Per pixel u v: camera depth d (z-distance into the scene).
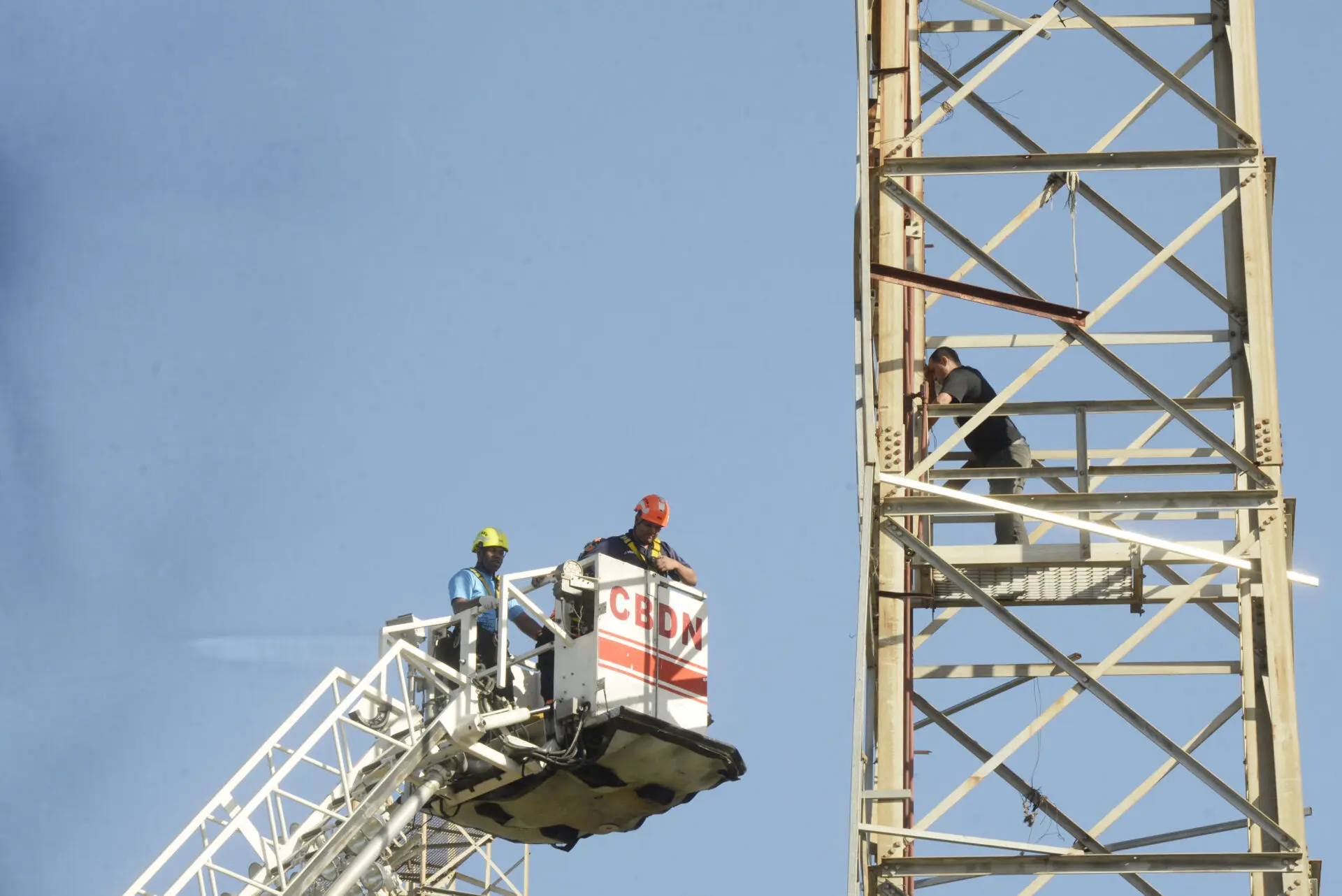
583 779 40.44
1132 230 39.75
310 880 39.69
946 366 40.09
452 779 41.34
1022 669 39.75
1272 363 36.19
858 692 30.80
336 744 40.38
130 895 39.31
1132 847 39.56
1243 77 37.59
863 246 34.19
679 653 40.28
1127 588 38.31
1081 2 37.84
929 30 41.78
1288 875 32.78
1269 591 34.94
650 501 40.31
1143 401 38.44
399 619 41.38
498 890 54.03
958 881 39.22
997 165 36.56
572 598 39.81
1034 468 38.28
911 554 38.34
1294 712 34.28
